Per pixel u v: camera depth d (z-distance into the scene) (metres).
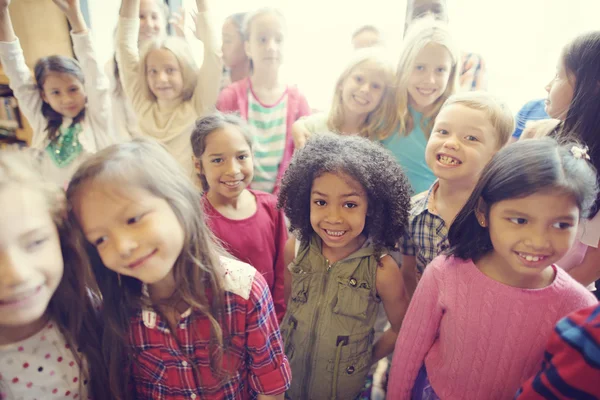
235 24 1.44
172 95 1.31
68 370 0.53
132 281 0.54
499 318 0.55
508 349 0.55
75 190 0.45
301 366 0.75
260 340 0.58
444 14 1.29
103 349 0.56
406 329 0.65
